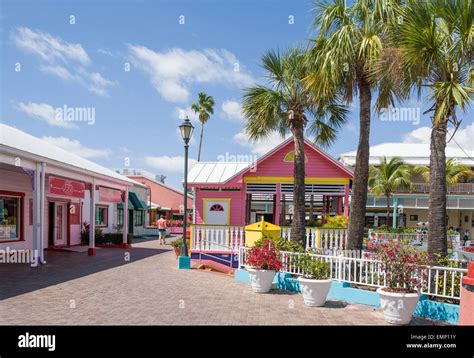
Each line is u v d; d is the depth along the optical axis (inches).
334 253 406.6
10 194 619.5
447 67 317.4
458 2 308.5
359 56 366.6
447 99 300.0
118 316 272.4
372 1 373.4
